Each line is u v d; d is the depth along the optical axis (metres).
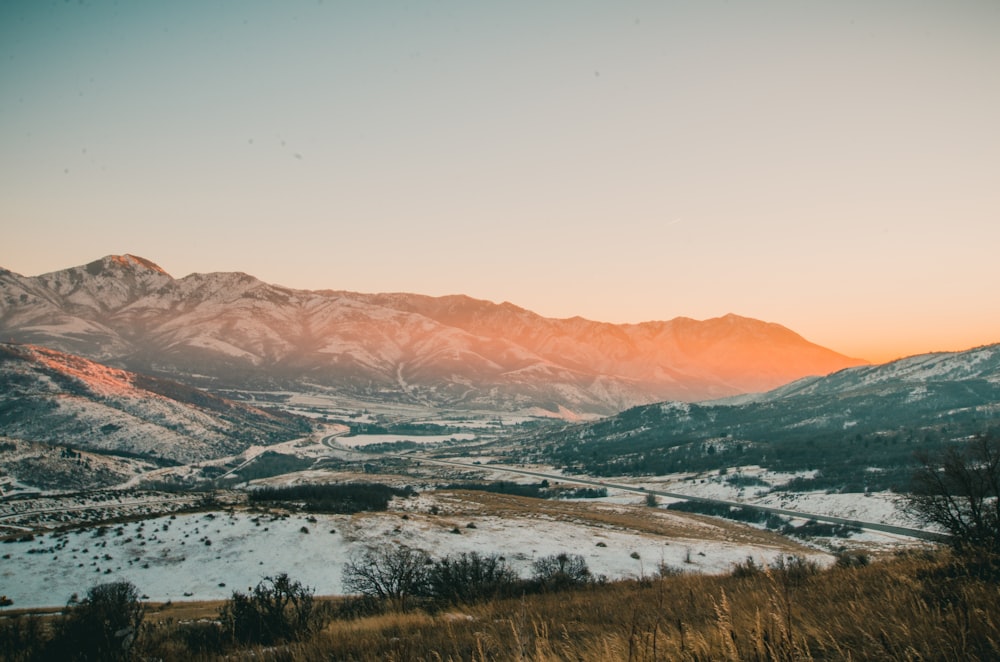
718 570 53.22
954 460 23.03
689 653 5.63
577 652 6.79
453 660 7.35
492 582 20.20
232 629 13.03
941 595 7.09
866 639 5.60
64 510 110.56
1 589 47.09
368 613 16.80
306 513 71.81
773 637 5.37
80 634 11.44
